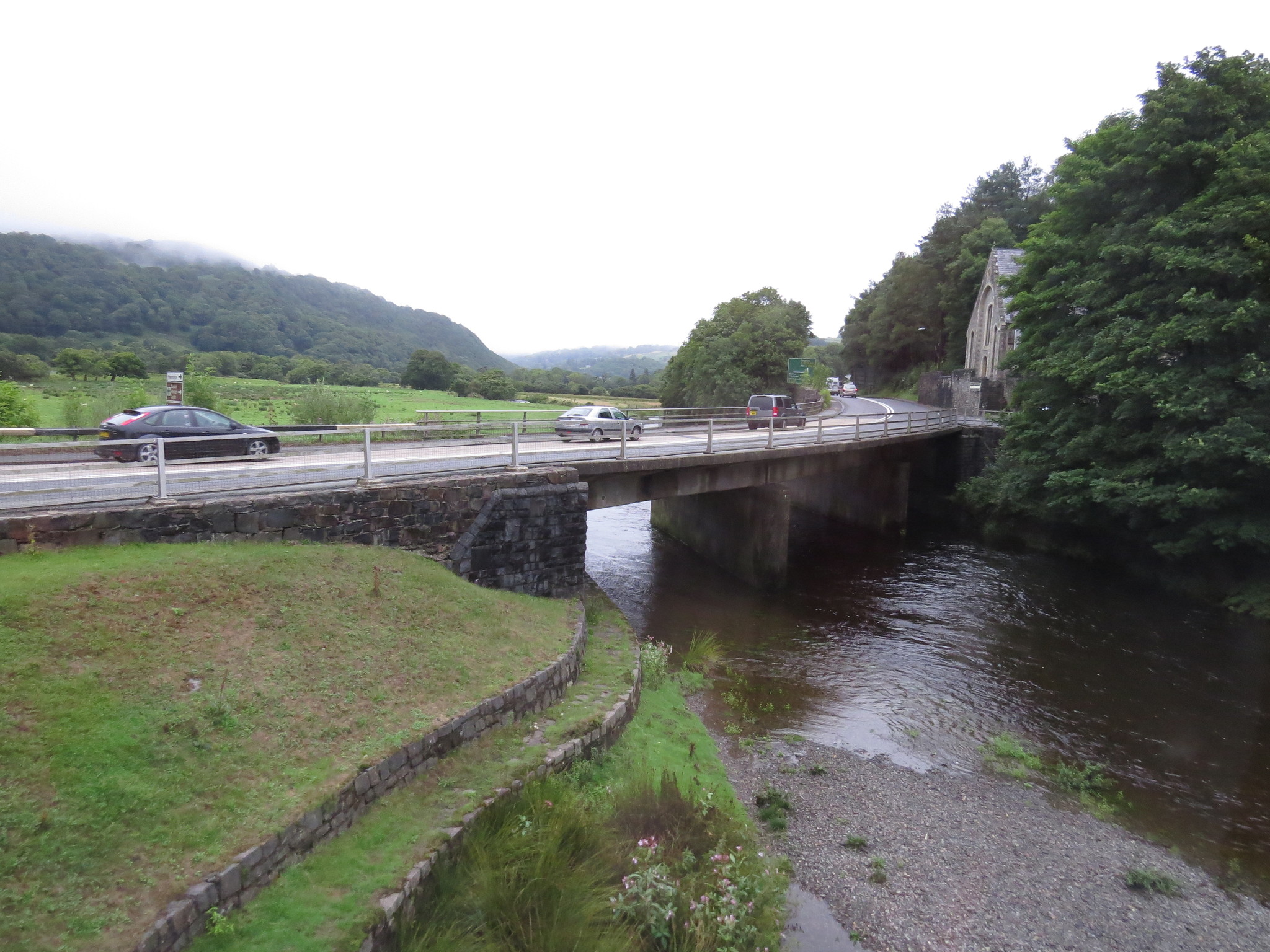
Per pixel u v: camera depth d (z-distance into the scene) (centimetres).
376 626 995
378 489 1192
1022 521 2967
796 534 3184
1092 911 872
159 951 500
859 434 2722
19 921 479
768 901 803
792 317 5644
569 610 1380
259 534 1064
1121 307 2128
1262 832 1066
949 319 6725
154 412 1472
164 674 739
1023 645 1825
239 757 691
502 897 676
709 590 2283
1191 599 2189
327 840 676
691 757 1130
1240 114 2055
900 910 845
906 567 2609
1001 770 1224
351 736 787
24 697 635
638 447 2017
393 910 604
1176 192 2144
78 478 1048
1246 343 1930
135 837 572
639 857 779
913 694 1523
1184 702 1509
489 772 861
